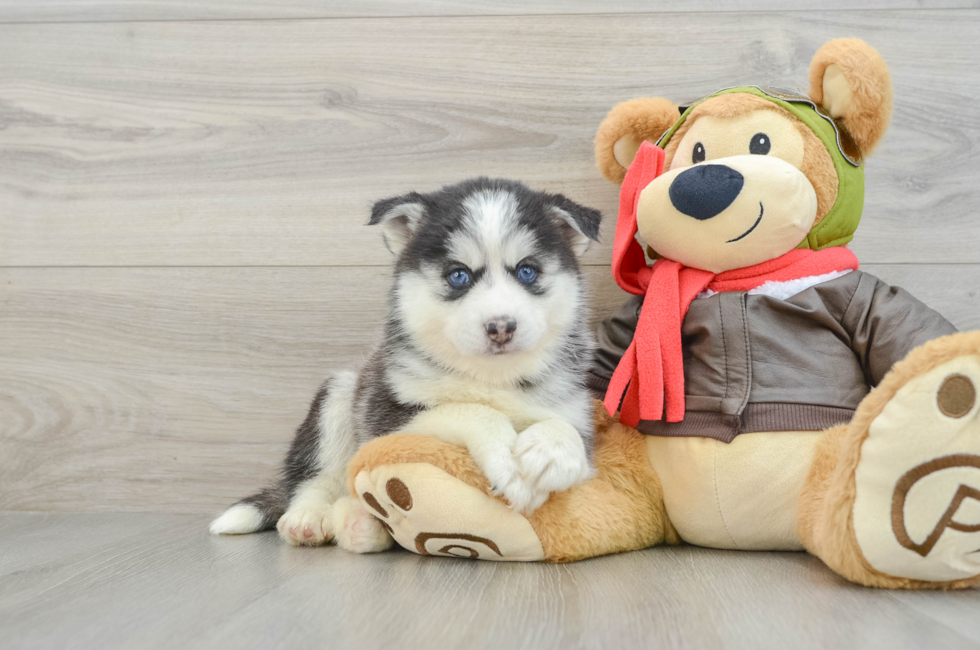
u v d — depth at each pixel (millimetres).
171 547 1908
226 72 2490
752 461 1710
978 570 1390
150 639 1167
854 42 1850
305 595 1407
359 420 1917
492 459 1594
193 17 2492
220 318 2482
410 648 1107
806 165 1833
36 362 2500
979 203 2271
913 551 1381
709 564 1671
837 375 1756
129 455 2482
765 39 2338
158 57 2500
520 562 1700
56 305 2502
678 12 2363
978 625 1207
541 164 2414
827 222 1858
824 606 1322
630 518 1806
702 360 1831
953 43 2277
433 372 1819
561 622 1229
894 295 1813
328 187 2469
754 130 1869
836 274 1855
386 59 2453
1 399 2498
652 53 2377
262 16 2480
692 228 1813
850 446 1447
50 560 1754
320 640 1148
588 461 1737
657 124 2084
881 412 1396
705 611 1291
